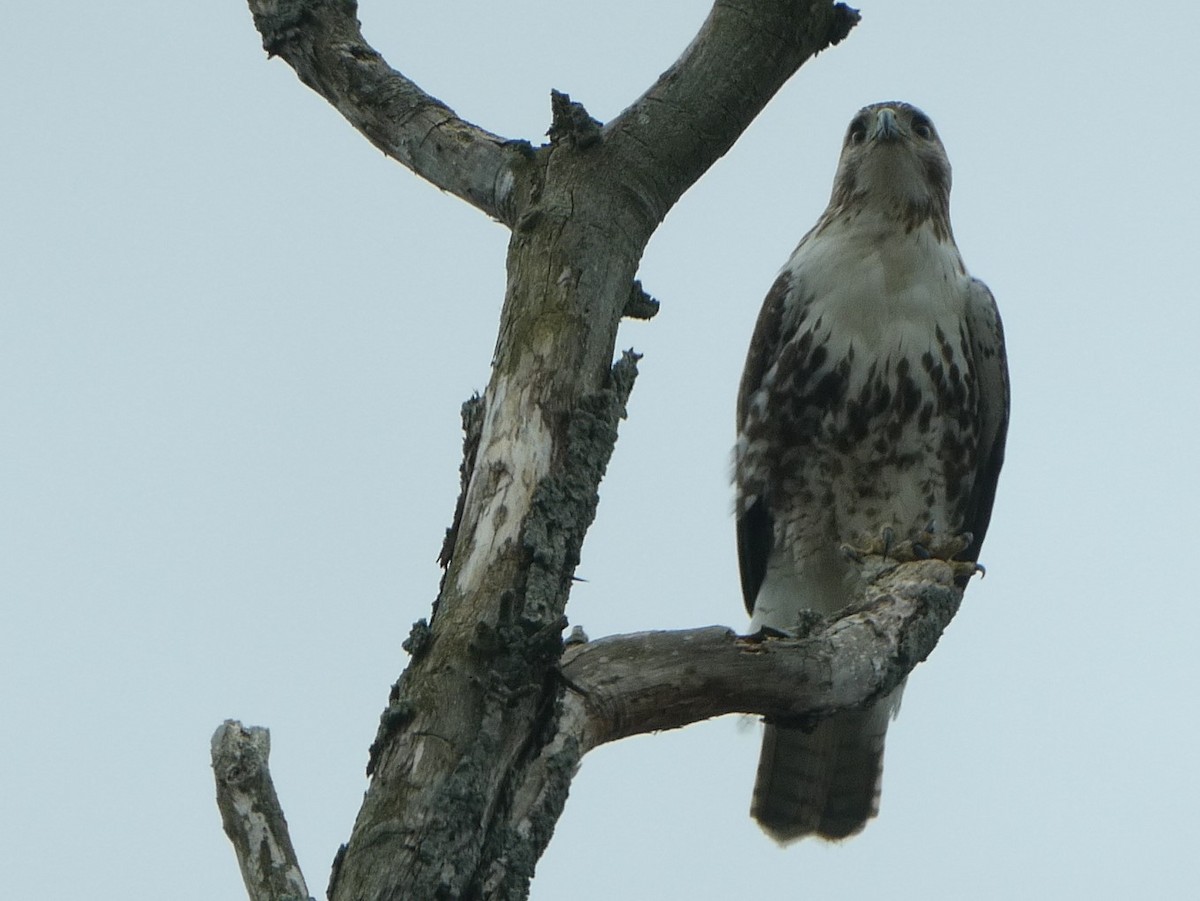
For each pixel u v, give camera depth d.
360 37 9.55
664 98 8.39
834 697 8.14
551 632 6.53
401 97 9.18
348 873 6.08
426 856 6.07
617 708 7.11
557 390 7.40
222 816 6.22
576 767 6.75
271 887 6.07
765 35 8.51
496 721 6.41
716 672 7.50
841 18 8.71
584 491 7.18
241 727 6.35
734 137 8.51
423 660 6.59
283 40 9.54
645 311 8.42
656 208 8.21
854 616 8.88
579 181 8.11
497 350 7.67
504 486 7.11
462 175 8.77
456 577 6.88
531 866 6.36
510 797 6.46
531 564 6.88
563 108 8.29
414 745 6.34
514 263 7.95
